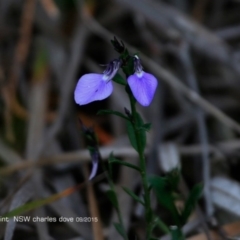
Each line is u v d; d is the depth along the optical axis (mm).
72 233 776
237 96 852
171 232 740
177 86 838
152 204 782
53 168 802
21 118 840
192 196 736
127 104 835
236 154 815
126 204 781
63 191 782
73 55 854
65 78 844
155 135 820
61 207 780
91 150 739
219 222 780
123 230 740
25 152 818
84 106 844
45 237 766
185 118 835
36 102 839
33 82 848
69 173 802
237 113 849
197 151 811
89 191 777
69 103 837
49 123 842
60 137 828
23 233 771
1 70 854
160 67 846
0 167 807
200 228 770
